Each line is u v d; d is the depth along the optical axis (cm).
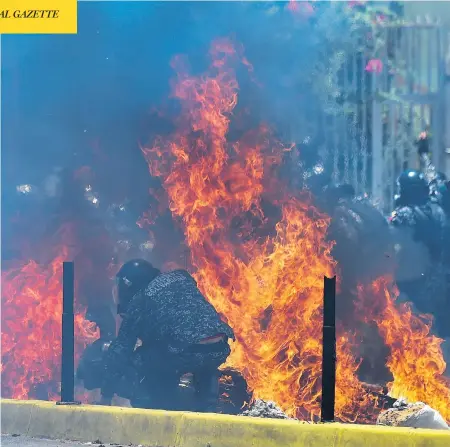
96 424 2877
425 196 4175
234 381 3153
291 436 2548
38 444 2836
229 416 2702
